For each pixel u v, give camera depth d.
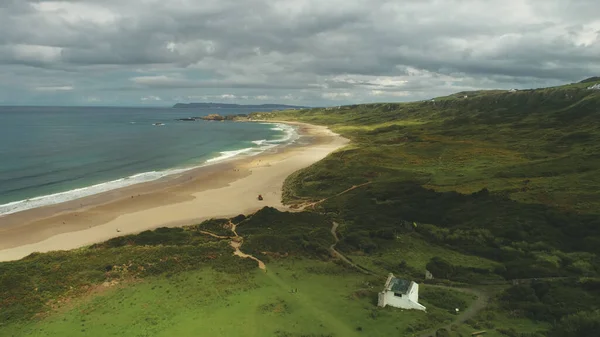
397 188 76.19
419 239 55.31
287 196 83.50
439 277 43.84
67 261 44.91
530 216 56.09
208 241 55.16
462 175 84.19
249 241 52.94
